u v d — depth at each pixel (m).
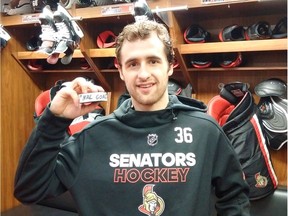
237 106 1.64
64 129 0.87
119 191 0.87
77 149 0.94
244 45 1.66
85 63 2.31
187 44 1.81
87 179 0.90
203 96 2.11
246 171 1.60
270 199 1.66
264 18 1.91
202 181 0.89
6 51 2.38
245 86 1.74
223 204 1.01
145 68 0.85
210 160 0.92
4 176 2.41
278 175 1.93
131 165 0.89
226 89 1.80
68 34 1.66
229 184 0.98
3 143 2.40
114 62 2.13
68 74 2.60
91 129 0.95
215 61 1.90
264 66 1.91
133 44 0.86
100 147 0.92
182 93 1.99
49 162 0.86
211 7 1.75
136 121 0.92
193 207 0.85
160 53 0.87
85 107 0.87
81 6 2.02
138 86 0.87
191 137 0.92
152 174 0.87
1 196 2.39
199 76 2.11
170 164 0.88
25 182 0.86
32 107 2.63
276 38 1.66
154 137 0.91
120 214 0.86
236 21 1.98
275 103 1.74
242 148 1.61
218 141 0.95
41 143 0.84
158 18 1.80
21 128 2.54
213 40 2.04
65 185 0.92
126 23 2.21
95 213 0.88
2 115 2.38
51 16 1.68
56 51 1.60
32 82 2.62
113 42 2.12
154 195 0.86
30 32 2.56
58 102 0.83
